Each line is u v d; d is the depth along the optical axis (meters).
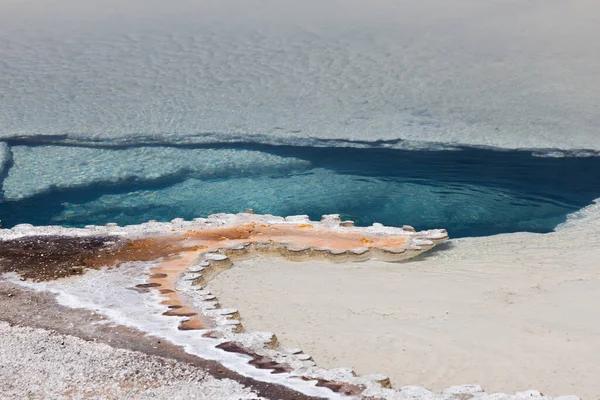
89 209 12.02
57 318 7.11
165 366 6.02
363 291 8.21
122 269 8.59
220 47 20.38
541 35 19.91
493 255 9.41
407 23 21.16
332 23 21.47
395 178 13.10
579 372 6.21
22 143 15.02
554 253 9.30
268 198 12.29
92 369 5.96
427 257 9.48
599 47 18.98
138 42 21.02
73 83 18.42
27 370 5.95
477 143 14.49
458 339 6.92
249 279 8.66
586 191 12.30
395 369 6.43
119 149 14.77
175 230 10.02
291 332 7.17
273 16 22.23
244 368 6.00
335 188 12.66
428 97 16.92
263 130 15.40
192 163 14.00
